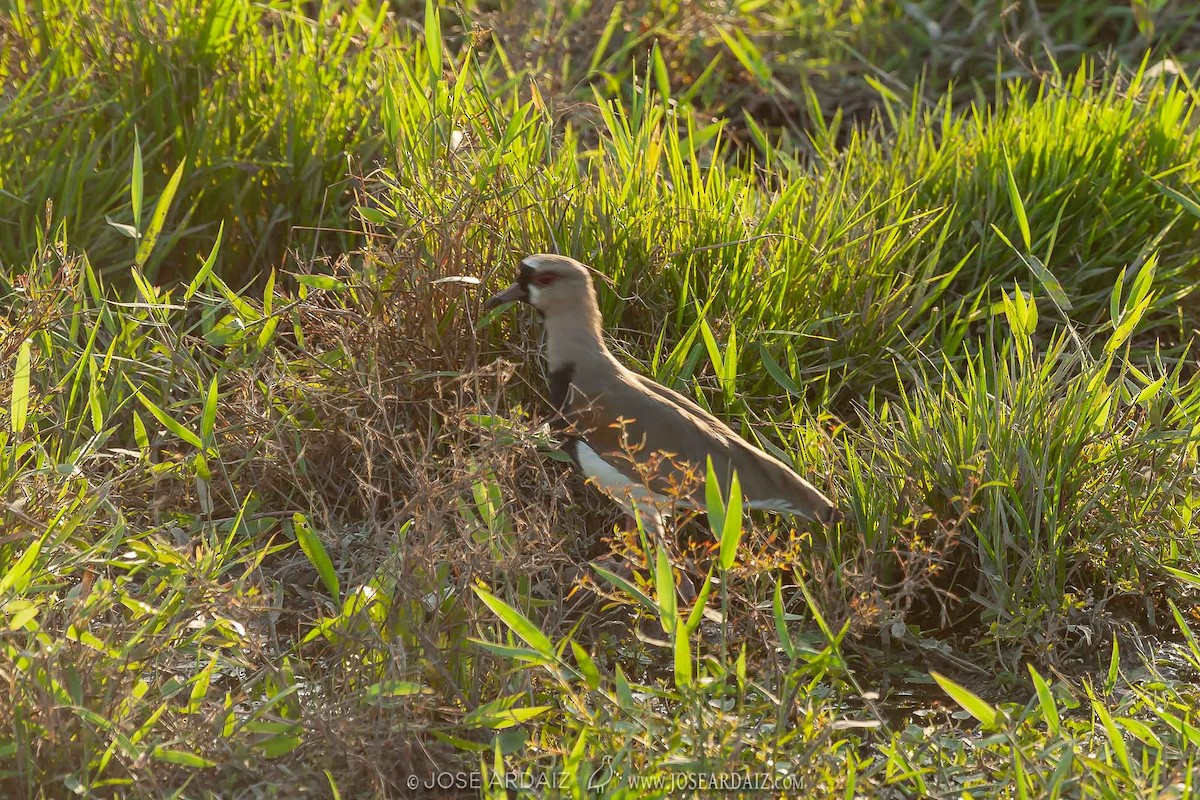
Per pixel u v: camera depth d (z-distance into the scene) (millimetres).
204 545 8820
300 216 12547
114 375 10664
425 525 8508
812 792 7539
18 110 12109
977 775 8133
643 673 9469
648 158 12289
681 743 7672
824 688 9133
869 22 17344
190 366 10734
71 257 10781
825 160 13789
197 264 12383
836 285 11617
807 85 15438
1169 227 11969
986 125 14000
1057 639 9484
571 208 11352
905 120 14094
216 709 7973
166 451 10031
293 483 10461
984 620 9922
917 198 13062
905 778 8008
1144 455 10172
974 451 9922
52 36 13148
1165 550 10031
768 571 8984
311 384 10609
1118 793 7582
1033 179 12898
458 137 11570
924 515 9180
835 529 10008
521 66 14641
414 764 7992
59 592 8797
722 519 7777
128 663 7738
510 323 11078
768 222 11664
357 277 10812
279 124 12633
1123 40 17078
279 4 14617
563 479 10297
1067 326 10867
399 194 11273
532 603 8898
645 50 16203
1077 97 14266
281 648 9297
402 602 8359
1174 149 13328
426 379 10609
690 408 10141
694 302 11188
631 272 11273
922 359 11578
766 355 10781
